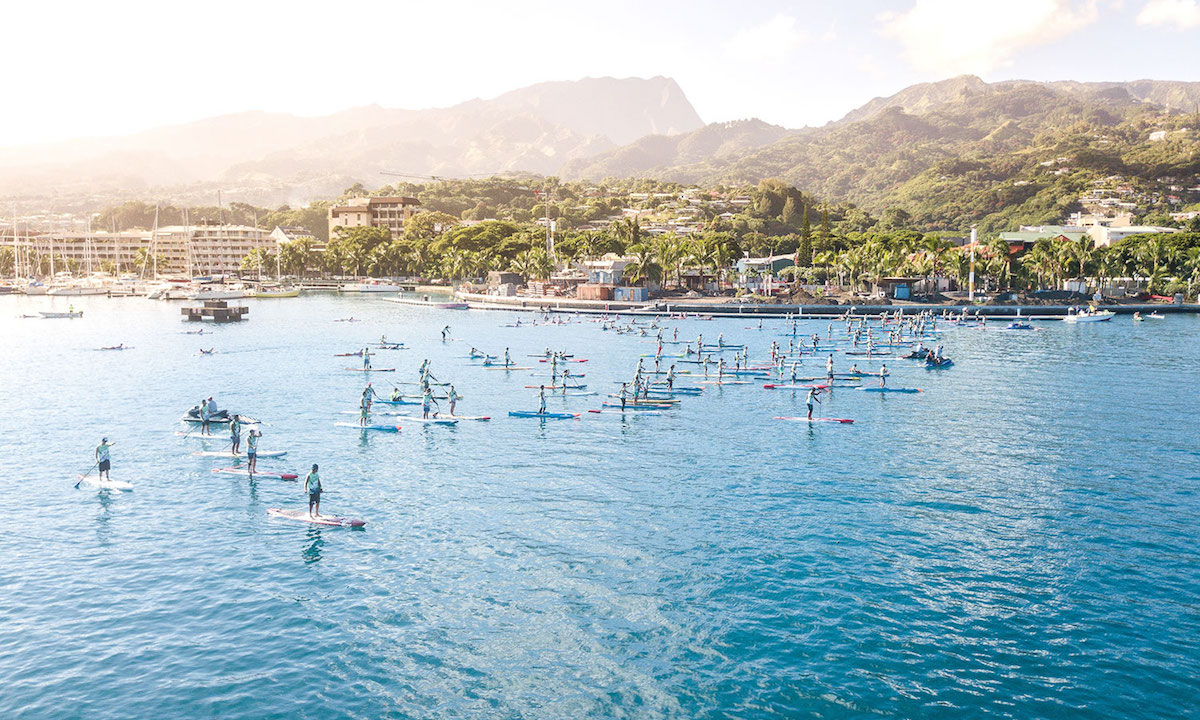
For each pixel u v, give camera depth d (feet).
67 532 151.84
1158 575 134.10
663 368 361.10
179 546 145.07
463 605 122.72
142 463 200.23
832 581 131.34
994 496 175.52
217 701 97.76
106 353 416.67
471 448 216.13
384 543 146.72
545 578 132.16
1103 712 96.22
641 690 100.99
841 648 110.52
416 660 107.55
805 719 95.04
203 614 119.44
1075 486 183.42
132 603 122.83
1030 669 105.60
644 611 120.98
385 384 318.65
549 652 109.70
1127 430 239.71
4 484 182.60
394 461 202.59
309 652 109.19
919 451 214.69
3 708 95.40
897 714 95.86
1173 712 96.27
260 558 139.64
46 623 116.47
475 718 95.25
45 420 252.01
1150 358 397.60
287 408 270.46
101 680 101.91
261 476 188.65
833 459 205.98
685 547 145.28
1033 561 139.74
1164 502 171.94
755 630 115.44
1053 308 644.69
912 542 148.25
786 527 155.74
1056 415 261.03
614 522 157.99
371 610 121.08
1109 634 114.52
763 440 226.38
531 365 368.07
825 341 470.80
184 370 355.97
